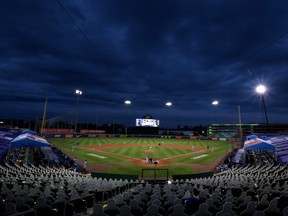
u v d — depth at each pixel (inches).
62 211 392.2
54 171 995.3
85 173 1125.1
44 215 353.7
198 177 966.4
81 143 2588.6
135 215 356.2
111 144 2549.2
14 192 497.7
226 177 793.6
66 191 523.2
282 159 1411.2
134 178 909.8
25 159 1336.1
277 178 743.7
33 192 461.7
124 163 1392.7
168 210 365.4
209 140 3661.4
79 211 434.6
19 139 831.1
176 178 935.7
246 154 1691.7
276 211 339.0
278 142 2000.5
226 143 3041.3
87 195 468.8
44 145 860.0
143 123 4931.1
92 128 5644.7
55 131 3722.9
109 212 354.3
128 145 2466.8
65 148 2054.6
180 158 1622.8
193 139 3880.4
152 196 449.1
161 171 1197.7
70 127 4886.8
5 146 1373.0
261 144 924.6
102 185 583.2
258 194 500.4
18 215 269.4
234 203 430.0
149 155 1732.3
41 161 1300.4
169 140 3476.9
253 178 745.6
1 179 647.1
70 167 1221.1
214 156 1743.4
